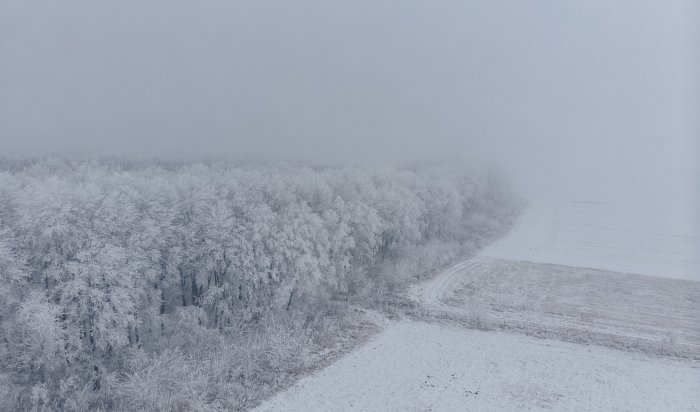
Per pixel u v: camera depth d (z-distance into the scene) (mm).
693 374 26766
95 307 23312
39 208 23188
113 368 24516
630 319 34875
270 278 32000
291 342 28484
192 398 22766
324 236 34562
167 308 30781
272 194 35156
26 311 21062
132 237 25750
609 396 24406
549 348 30047
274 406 22906
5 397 20922
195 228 29625
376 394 24406
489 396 24406
